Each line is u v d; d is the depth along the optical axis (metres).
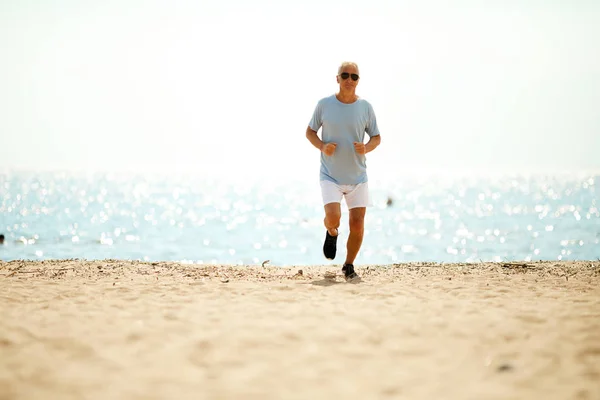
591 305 10.91
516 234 64.31
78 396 6.60
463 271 15.55
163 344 8.48
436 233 66.81
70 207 111.94
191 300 11.38
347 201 14.50
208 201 147.75
